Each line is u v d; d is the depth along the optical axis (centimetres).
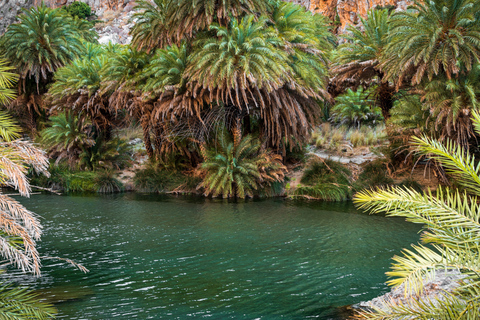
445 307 170
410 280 170
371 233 720
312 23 1286
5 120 239
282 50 1127
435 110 930
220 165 1223
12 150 209
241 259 546
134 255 566
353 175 1238
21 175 199
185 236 695
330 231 739
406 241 656
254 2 1106
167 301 386
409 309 179
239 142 1250
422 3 1041
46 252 583
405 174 1197
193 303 380
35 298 388
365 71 1269
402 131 1112
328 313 352
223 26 1109
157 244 635
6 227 217
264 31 1102
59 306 368
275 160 1289
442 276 314
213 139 1322
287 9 1216
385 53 1038
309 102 1255
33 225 221
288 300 389
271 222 830
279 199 1196
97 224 805
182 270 494
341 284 439
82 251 589
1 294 230
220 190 1245
